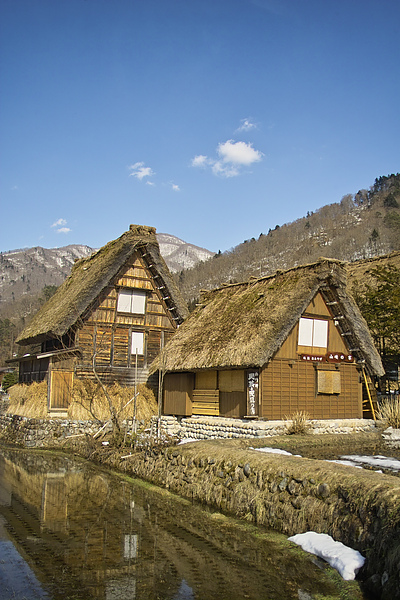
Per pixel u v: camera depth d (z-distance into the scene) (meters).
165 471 14.72
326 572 7.82
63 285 35.25
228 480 11.87
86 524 10.98
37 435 23.73
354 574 7.48
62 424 24.00
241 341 20.08
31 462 19.72
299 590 7.38
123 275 29.02
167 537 9.98
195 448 14.28
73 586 7.76
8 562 8.78
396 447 16.23
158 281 30.23
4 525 10.98
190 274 154.88
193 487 12.95
